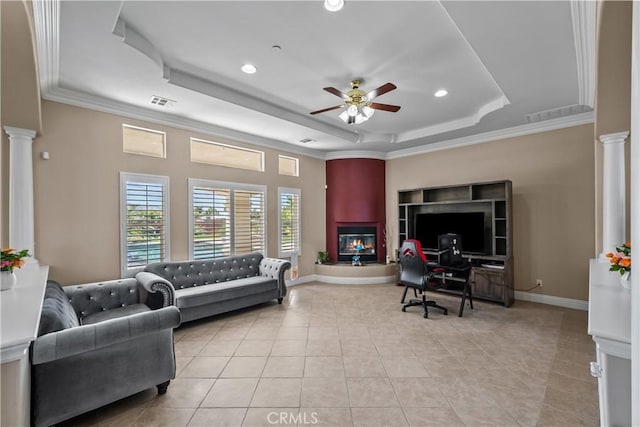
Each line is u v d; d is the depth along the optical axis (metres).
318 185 6.97
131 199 4.14
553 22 2.40
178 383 2.65
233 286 4.41
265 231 5.84
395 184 6.93
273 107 4.54
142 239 4.23
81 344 2.02
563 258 4.72
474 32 2.53
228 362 3.02
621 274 2.08
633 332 0.72
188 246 4.75
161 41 2.90
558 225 4.76
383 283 6.48
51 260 3.51
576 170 4.61
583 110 4.34
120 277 4.01
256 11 2.50
